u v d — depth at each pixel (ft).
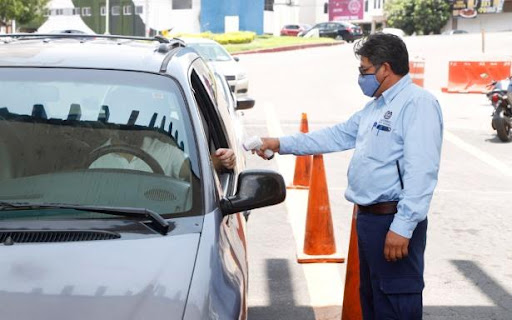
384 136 13.05
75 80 11.87
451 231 24.99
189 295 8.74
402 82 13.04
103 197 10.66
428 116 12.75
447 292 19.30
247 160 36.40
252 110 56.24
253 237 23.91
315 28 178.81
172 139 11.37
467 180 32.96
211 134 14.49
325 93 69.46
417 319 13.57
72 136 11.38
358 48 13.21
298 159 30.55
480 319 17.58
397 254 12.76
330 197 29.63
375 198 13.23
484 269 21.13
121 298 8.59
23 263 9.04
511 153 39.63
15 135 11.36
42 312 8.34
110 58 12.47
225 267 9.62
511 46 130.11
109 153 11.23
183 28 183.21
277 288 19.34
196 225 10.12
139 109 11.68
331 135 14.71
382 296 13.67
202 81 14.23
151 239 9.67
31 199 10.61
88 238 9.63
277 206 27.86
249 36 145.38
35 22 164.14
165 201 10.62
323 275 20.39
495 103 42.78
